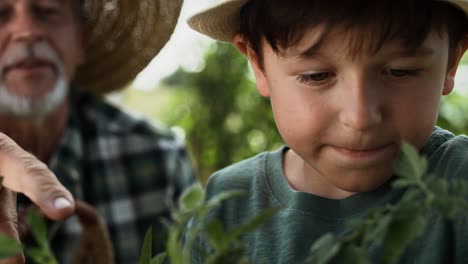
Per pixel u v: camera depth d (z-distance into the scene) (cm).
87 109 191
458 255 69
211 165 310
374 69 67
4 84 172
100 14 195
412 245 71
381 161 69
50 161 179
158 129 198
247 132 306
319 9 68
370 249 72
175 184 193
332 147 71
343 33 67
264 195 88
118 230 184
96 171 186
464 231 69
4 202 74
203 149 310
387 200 76
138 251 183
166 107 345
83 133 188
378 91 67
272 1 74
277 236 82
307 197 82
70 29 182
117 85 210
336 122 70
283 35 72
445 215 38
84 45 196
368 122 66
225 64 310
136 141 191
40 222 46
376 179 71
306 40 70
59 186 67
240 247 42
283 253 80
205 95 310
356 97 67
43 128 176
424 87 69
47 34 174
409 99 68
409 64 67
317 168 74
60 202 65
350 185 72
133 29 197
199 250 43
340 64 68
